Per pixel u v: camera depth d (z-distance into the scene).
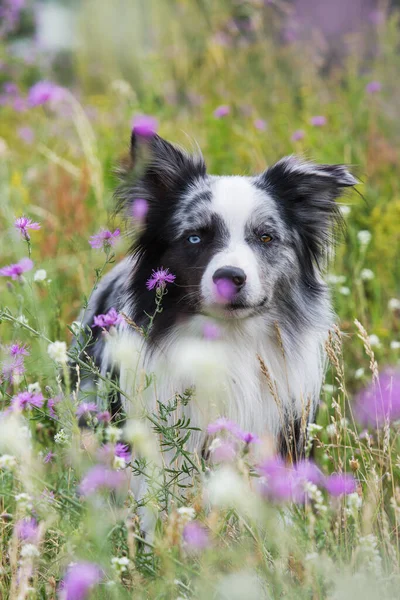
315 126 10.58
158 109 12.20
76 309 7.29
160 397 5.47
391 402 4.57
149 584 3.64
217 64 13.45
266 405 5.64
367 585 3.40
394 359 6.49
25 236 4.56
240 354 5.52
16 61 15.28
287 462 5.31
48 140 11.40
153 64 13.52
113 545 3.74
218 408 5.46
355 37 13.48
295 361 5.71
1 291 7.32
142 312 5.67
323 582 3.70
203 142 10.70
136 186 5.88
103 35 15.66
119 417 5.21
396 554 3.72
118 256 7.97
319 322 5.94
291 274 5.75
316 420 6.04
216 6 14.55
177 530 3.50
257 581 3.71
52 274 7.56
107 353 5.71
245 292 5.12
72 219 8.54
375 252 8.17
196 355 3.88
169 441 4.54
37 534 3.46
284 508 4.29
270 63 13.21
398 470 4.80
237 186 5.63
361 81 12.24
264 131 10.89
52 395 4.17
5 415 3.91
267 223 5.54
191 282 5.42
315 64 13.23
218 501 3.48
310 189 5.95
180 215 5.62
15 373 4.34
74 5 17.05
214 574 3.73
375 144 10.10
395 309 7.64
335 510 4.05
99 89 15.28
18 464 3.57
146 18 15.70
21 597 3.39
